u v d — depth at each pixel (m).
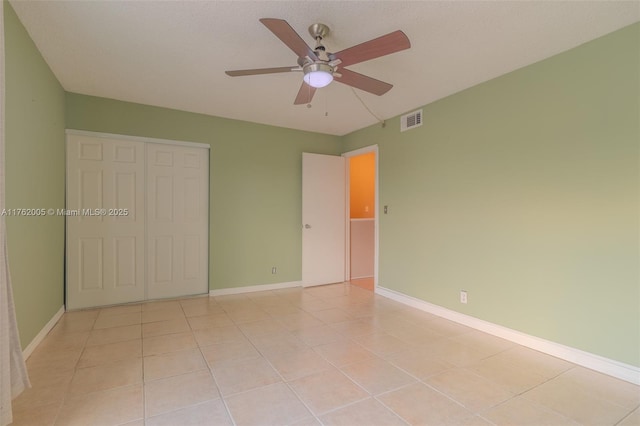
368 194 6.25
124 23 2.14
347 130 4.82
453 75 2.89
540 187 2.60
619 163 2.17
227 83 3.12
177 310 3.56
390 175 4.14
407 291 3.87
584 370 2.28
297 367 2.30
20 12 2.02
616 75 2.18
